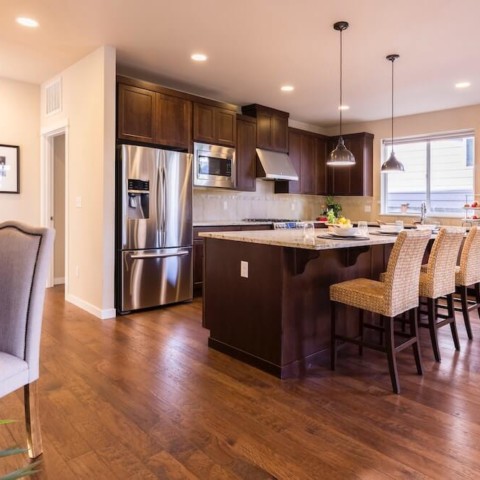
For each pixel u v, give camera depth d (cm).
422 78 457
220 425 201
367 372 268
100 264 388
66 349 302
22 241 169
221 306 302
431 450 181
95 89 388
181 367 273
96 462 171
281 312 257
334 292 266
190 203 450
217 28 335
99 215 388
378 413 214
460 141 588
